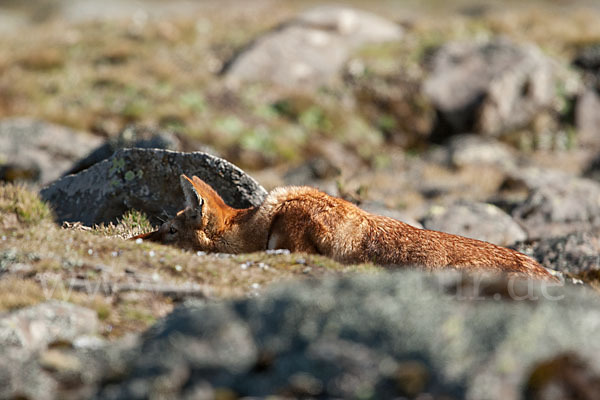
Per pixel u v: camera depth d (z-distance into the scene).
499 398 6.89
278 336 7.86
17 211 15.50
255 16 64.88
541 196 29.00
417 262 13.90
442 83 49.66
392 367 7.29
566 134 48.59
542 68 50.44
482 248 14.17
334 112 46.72
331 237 14.47
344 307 7.92
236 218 15.79
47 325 9.51
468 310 7.90
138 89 45.97
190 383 7.56
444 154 42.94
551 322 7.68
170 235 15.80
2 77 46.62
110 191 19.97
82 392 7.86
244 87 48.00
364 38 55.56
